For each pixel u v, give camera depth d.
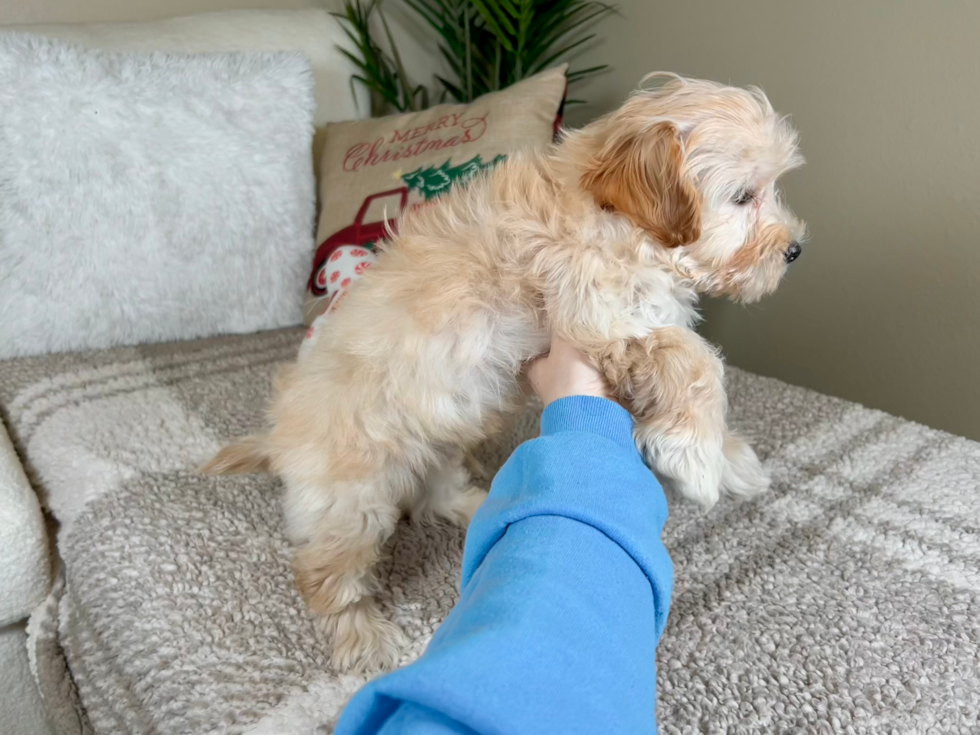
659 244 0.97
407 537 1.16
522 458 0.68
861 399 1.92
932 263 1.72
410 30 2.53
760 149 1.01
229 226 1.71
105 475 1.21
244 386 1.52
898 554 1.04
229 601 0.98
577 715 0.44
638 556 0.59
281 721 0.82
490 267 0.95
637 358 0.89
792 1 1.84
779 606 0.95
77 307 1.62
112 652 0.94
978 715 0.79
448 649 0.44
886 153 1.75
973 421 1.70
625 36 2.26
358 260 1.62
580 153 1.02
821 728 0.78
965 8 1.56
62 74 1.54
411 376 0.95
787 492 1.19
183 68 1.66
